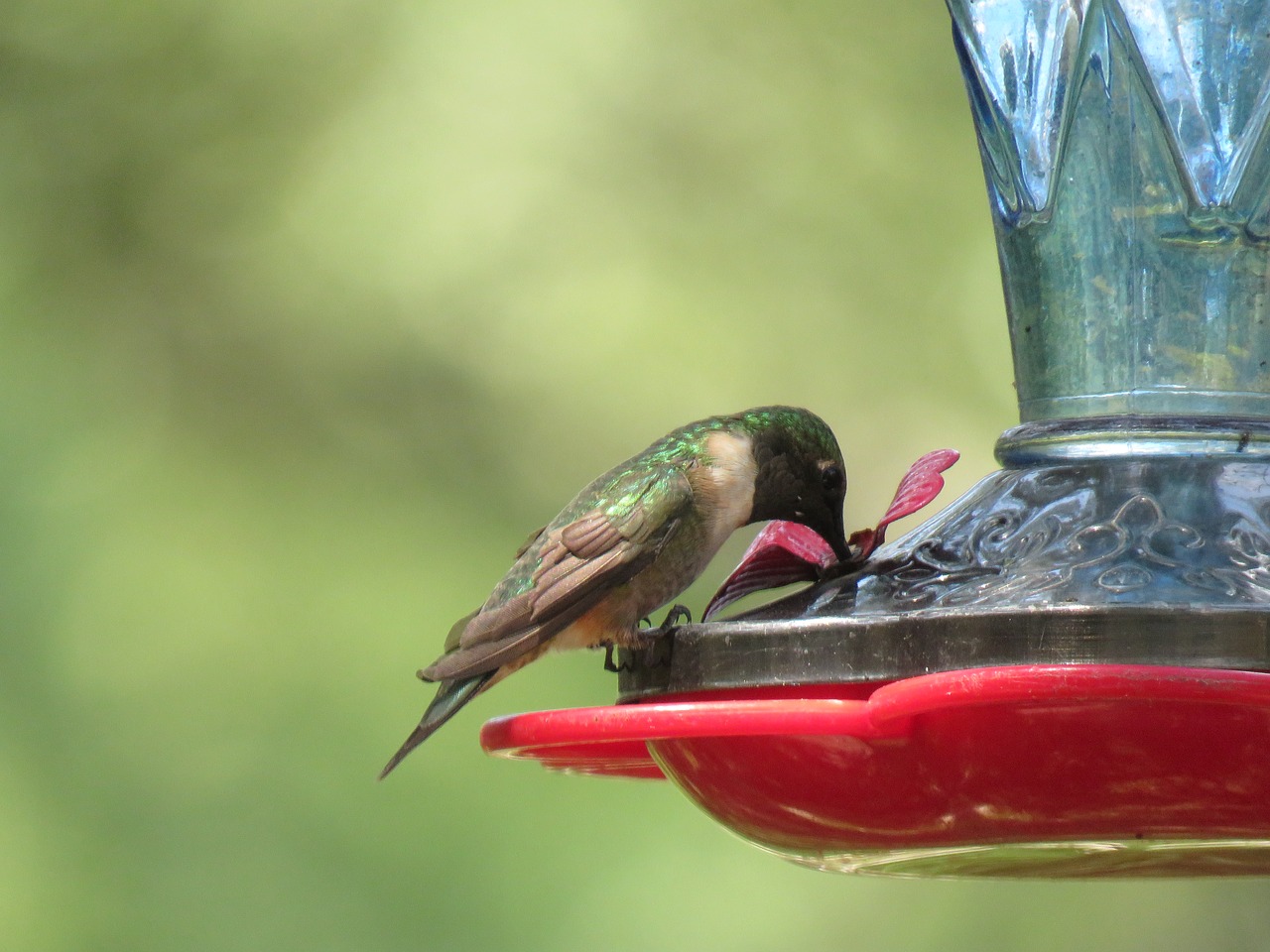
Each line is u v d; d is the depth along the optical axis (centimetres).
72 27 1334
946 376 1266
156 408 1240
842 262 1280
